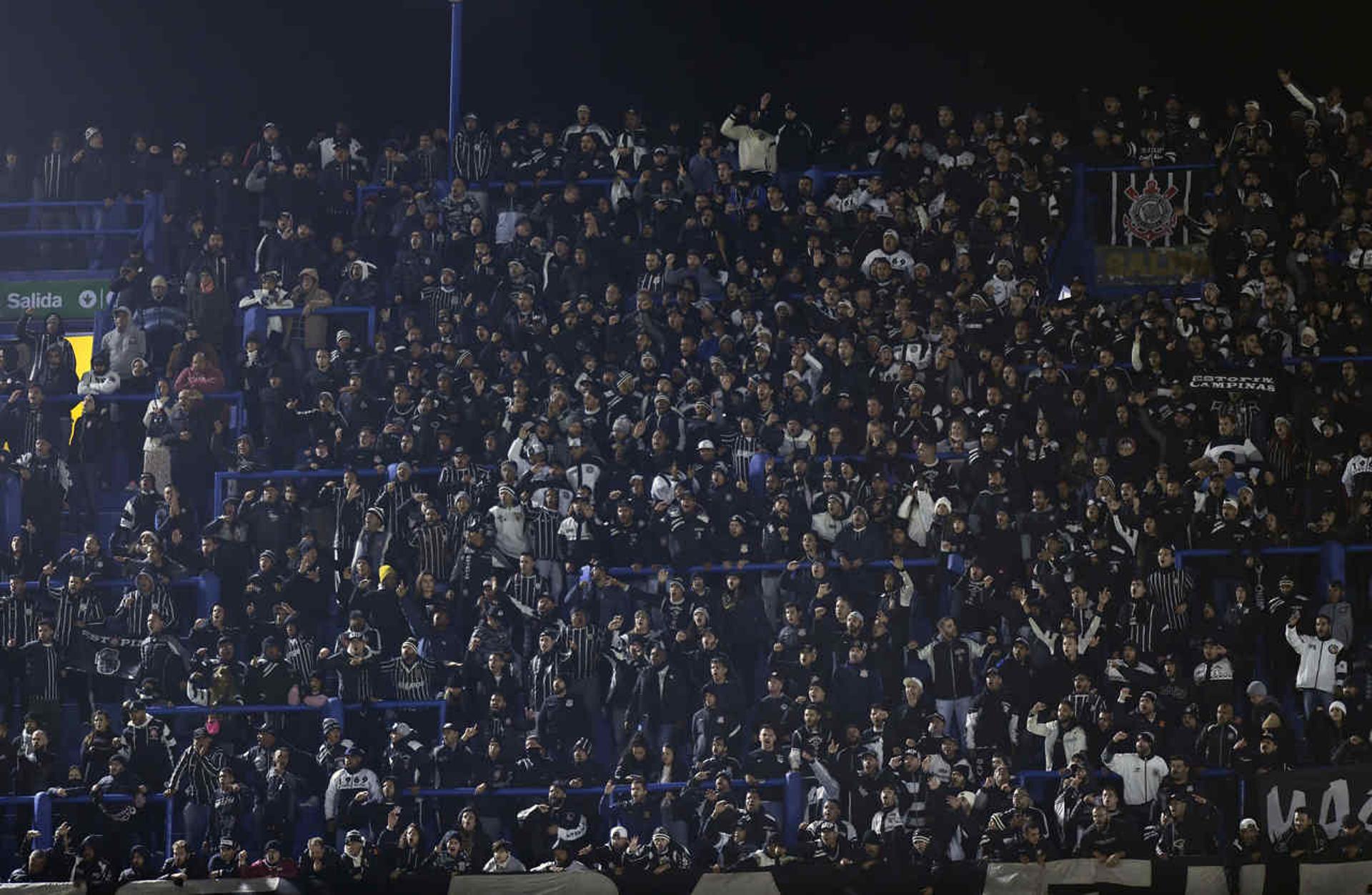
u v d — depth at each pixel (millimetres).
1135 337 68000
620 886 53000
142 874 54219
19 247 80625
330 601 64000
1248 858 52281
